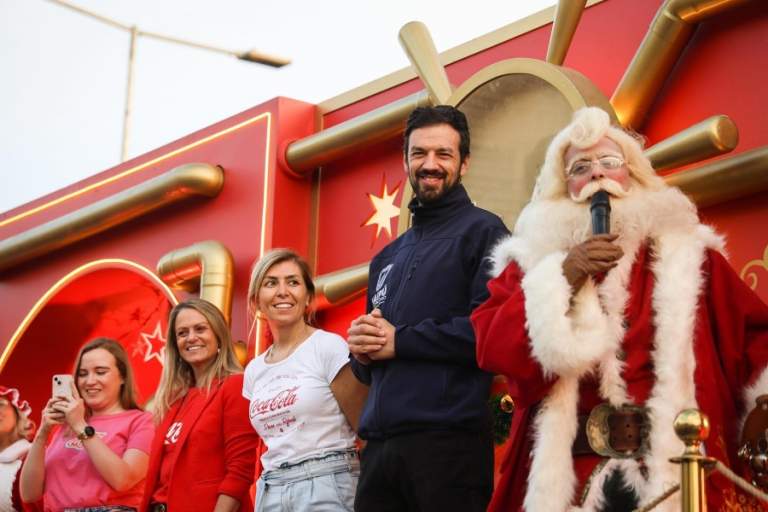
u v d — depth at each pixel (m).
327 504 4.50
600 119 3.58
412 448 3.84
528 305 3.33
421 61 6.60
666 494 2.92
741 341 3.34
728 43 5.49
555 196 3.64
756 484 3.21
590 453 3.28
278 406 4.69
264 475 4.68
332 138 7.42
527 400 3.39
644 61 5.64
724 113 5.47
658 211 3.46
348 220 7.55
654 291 3.36
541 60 5.98
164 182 8.37
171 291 8.59
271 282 4.94
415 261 4.16
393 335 3.95
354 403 4.64
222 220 8.20
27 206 10.27
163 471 4.99
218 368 5.15
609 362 3.28
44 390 10.46
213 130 8.47
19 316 10.17
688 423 2.73
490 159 5.95
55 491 5.53
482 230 4.10
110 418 5.68
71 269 9.68
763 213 5.21
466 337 3.85
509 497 3.45
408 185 6.25
